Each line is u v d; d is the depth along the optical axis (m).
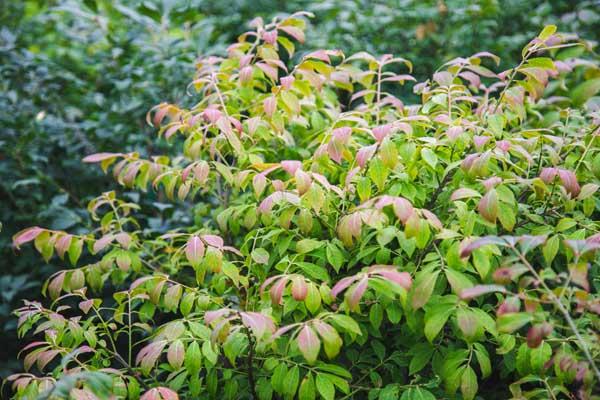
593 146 2.28
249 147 2.61
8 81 3.98
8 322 3.33
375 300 2.03
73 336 2.05
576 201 2.19
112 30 4.11
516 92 2.25
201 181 2.22
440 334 2.11
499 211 1.89
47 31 4.91
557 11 4.18
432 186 2.20
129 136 3.76
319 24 4.05
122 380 1.97
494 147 2.00
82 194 3.86
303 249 2.02
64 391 1.54
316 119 2.68
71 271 2.32
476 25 3.70
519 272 1.64
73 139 3.89
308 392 1.85
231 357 1.87
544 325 1.64
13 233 3.60
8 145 3.69
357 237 1.86
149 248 3.15
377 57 3.69
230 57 2.77
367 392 2.42
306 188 1.91
